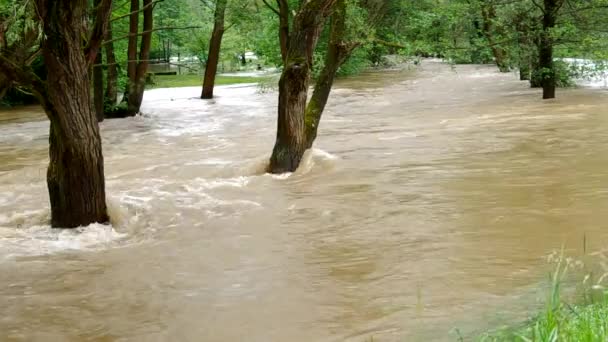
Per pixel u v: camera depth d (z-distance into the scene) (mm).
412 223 9086
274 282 7156
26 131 21922
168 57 54844
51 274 7754
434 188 10977
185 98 31578
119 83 25906
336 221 9461
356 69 36719
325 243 8469
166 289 7125
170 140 18562
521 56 22719
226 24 37062
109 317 6430
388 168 12750
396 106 23875
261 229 9305
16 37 7848
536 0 22156
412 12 19000
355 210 9961
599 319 4320
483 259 7434
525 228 8492
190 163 14414
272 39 32531
